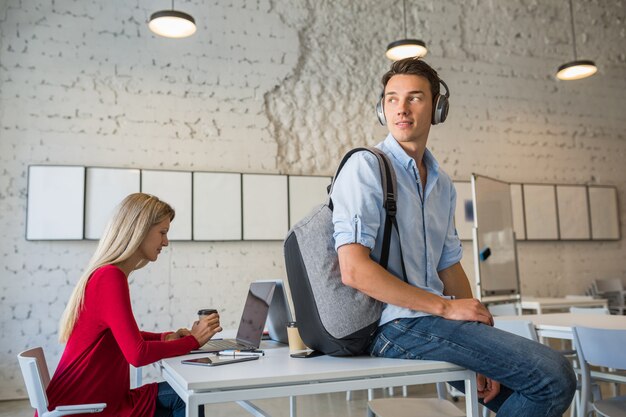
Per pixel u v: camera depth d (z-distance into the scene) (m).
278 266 5.02
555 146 6.32
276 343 1.95
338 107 5.43
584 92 6.55
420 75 1.41
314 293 1.29
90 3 4.76
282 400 3.97
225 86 5.06
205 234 4.79
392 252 1.33
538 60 6.39
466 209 5.78
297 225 1.33
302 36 5.39
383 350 1.32
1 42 4.50
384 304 1.32
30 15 4.59
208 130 4.96
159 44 4.91
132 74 4.80
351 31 5.58
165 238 1.83
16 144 4.45
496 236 4.61
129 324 1.56
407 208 1.37
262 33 5.23
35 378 1.48
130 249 1.71
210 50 5.05
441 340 1.23
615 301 6.25
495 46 6.20
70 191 4.46
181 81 4.94
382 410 1.78
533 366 1.12
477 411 1.25
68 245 4.48
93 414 1.57
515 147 6.13
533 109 6.28
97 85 4.70
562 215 6.18
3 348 4.25
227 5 5.15
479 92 6.06
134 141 4.75
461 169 5.88
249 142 5.07
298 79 5.33
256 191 4.98
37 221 4.37
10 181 4.40
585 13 6.69
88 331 1.61
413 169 1.40
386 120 1.47
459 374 1.25
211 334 1.68
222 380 1.07
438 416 1.70
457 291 1.59
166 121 4.86
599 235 6.32
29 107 4.51
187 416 1.04
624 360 1.93
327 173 5.30
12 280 4.32
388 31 5.74
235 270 4.89
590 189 6.35
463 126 5.95
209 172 4.86
